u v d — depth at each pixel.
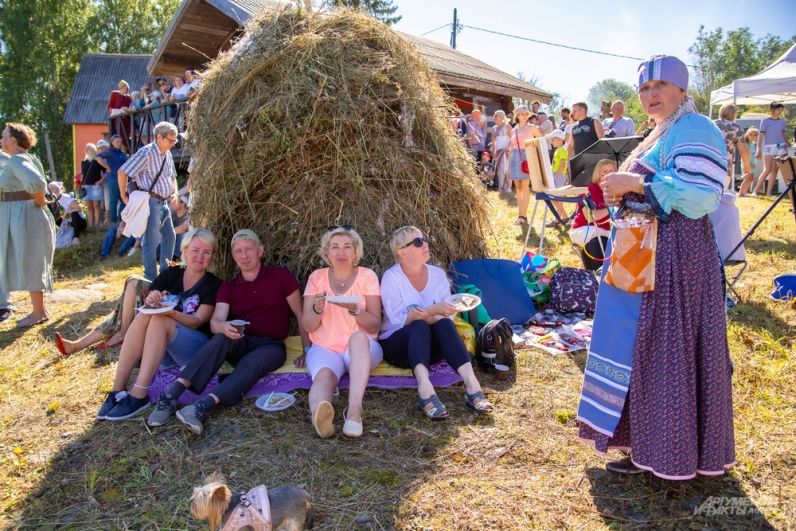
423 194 4.41
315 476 2.77
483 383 3.75
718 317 2.41
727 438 2.48
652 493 2.60
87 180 11.80
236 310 3.73
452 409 3.40
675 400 2.38
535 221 8.73
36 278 5.40
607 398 2.55
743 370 3.72
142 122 12.53
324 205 4.30
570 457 2.91
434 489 2.67
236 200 4.33
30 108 33.09
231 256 4.51
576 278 5.01
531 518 2.47
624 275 2.44
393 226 4.33
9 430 3.36
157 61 11.84
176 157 10.67
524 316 4.78
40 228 5.41
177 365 3.84
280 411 3.38
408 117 4.35
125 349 3.50
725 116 10.47
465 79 13.05
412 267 3.71
